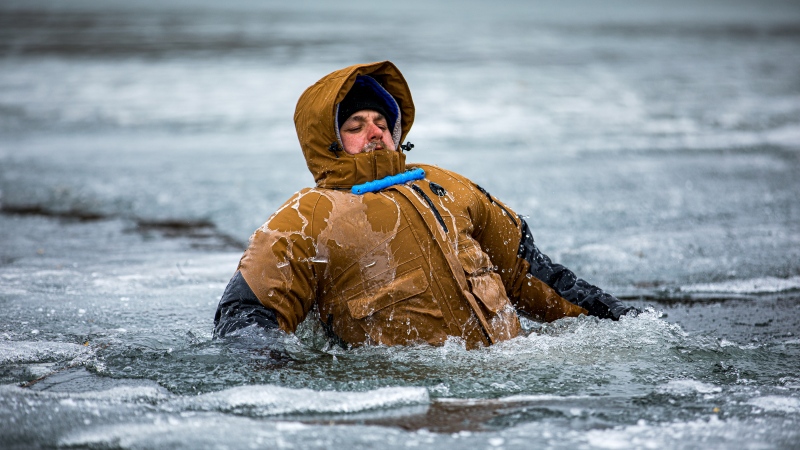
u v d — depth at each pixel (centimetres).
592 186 3297
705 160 3903
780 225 2677
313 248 1363
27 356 1387
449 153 4069
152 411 1084
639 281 2084
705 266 2206
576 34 13538
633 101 5997
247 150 4300
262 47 10112
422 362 1295
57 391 1204
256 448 955
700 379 1242
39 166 3891
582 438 994
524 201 3027
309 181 3478
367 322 1360
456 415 1078
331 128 1438
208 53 9338
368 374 1248
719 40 12144
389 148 1501
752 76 7531
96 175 3669
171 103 5944
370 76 1522
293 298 1349
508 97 6144
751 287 2014
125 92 6475
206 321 1644
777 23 17875
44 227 2806
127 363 1325
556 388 1198
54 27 14438
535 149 4203
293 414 1084
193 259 2303
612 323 1470
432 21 18112
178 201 3166
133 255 2362
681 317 1759
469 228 1441
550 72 7719
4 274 2083
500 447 967
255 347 1291
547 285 1523
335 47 10106
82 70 7881
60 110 5669
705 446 966
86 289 1920
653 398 1145
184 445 962
